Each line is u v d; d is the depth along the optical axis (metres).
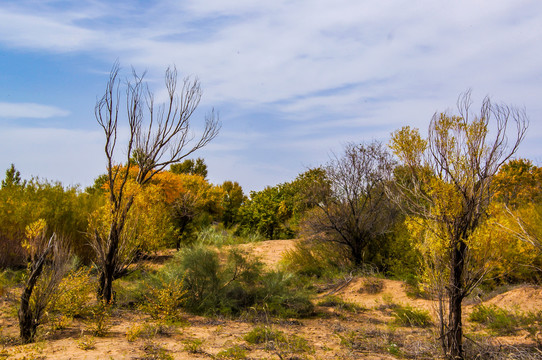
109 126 7.75
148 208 9.27
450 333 5.06
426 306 8.40
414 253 10.70
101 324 6.02
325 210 12.52
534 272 8.54
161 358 4.77
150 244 9.24
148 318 7.16
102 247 7.70
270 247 16.38
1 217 10.93
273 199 23.25
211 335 6.25
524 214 9.01
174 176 15.27
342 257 12.90
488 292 8.70
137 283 8.84
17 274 9.61
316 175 13.70
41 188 12.77
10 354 4.79
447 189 5.04
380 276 11.05
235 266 8.80
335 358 5.21
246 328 6.84
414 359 5.27
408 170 5.82
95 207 12.70
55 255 6.29
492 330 6.52
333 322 7.66
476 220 5.05
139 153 8.23
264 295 8.54
